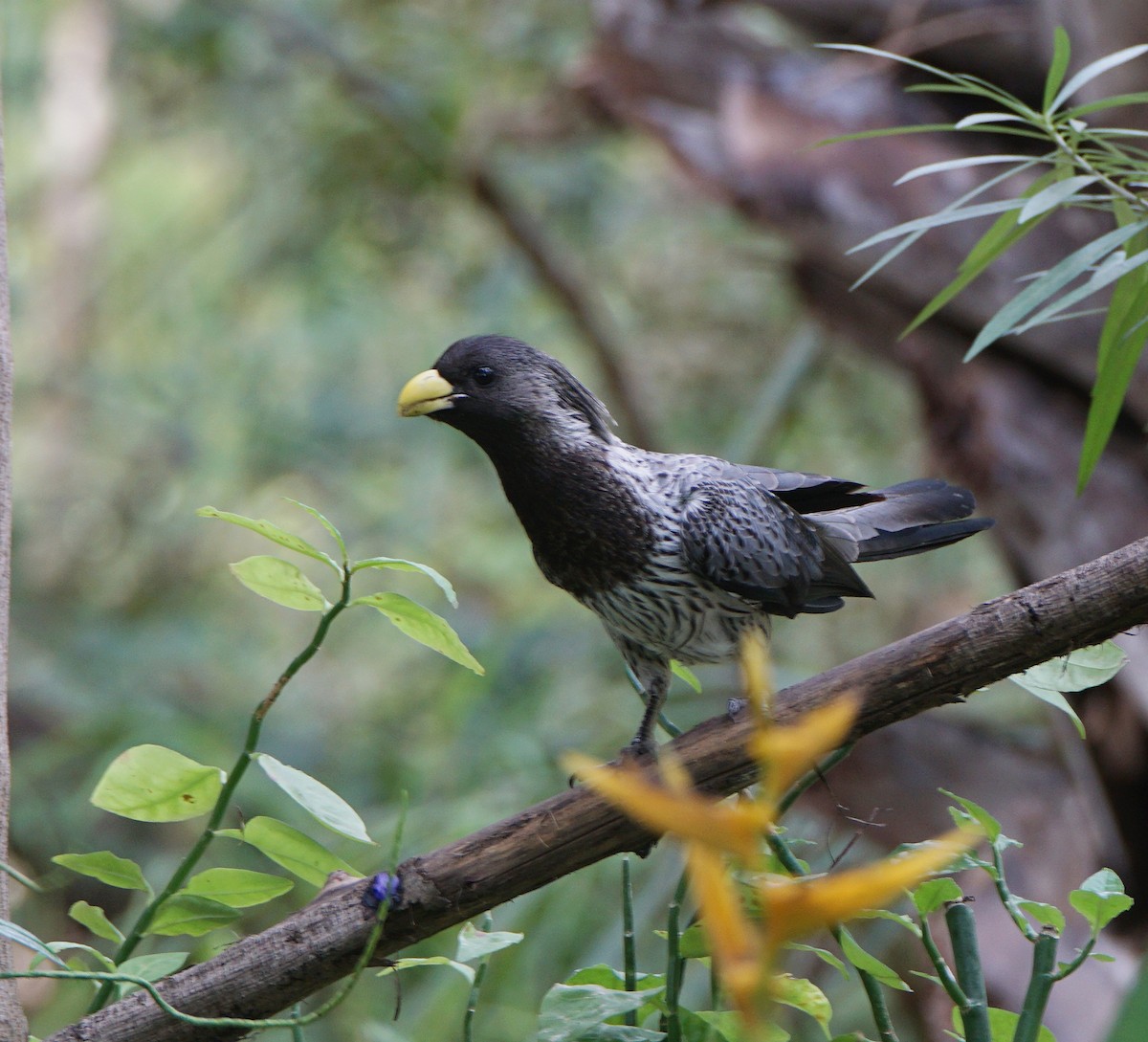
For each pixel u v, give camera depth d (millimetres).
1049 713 8695
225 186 21000
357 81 16469
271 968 4129
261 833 4230
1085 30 7844
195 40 17641
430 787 12438
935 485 7867
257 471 18578
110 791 4133
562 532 6828
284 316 20500
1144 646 8102
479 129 15414
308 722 16188
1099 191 8352
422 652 16484
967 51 10148
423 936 4215
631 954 4230
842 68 10656
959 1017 4230
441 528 17859
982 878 8758
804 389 14547
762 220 10281
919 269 9617
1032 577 9047
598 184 16516
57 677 17062
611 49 11406
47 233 22344
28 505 20188
